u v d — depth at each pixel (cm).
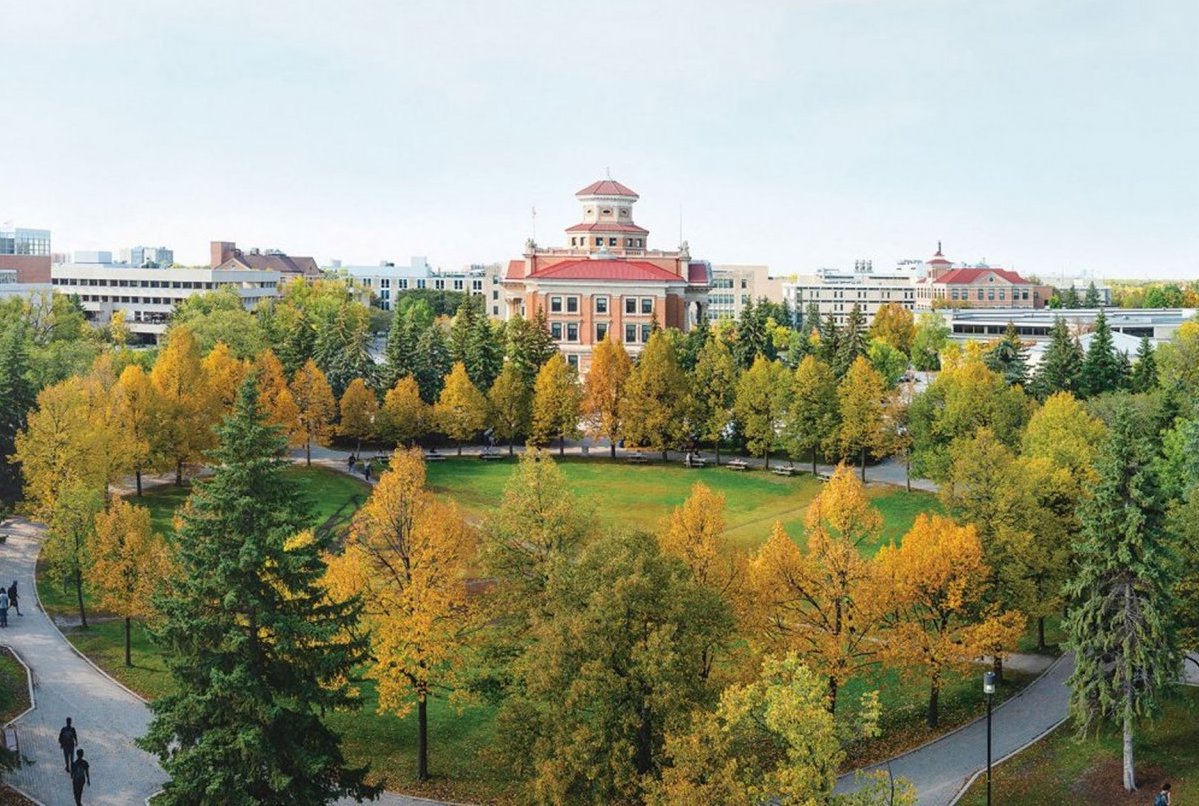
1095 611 4875
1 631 6400
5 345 9056
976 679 6119
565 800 4147
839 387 10356
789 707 3697
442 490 10100
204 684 3966
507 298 18238
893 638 5450
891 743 5391
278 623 3925
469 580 7262
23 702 5409
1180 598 5331
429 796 4766
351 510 9100
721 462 11419
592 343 16575
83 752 4622
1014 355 13475
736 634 5253
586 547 4888
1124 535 4831
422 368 12500
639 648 4203
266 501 4016
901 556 5669
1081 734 4975
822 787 3712
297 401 10862
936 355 18400
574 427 11612
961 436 9400
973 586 5609
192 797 3844
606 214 19538
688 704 4253
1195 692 5525
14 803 4325
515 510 5397
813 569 5416
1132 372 12106
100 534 5997
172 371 9581
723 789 3706
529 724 4472
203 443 9469
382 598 4991
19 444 7762
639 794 4278
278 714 3922
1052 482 6850
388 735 5353
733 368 11825
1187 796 4634
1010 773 4956
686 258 17738
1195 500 5806
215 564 3938
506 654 5188
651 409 11250
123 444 8281
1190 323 15112
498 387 11669
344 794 4225
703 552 5275
